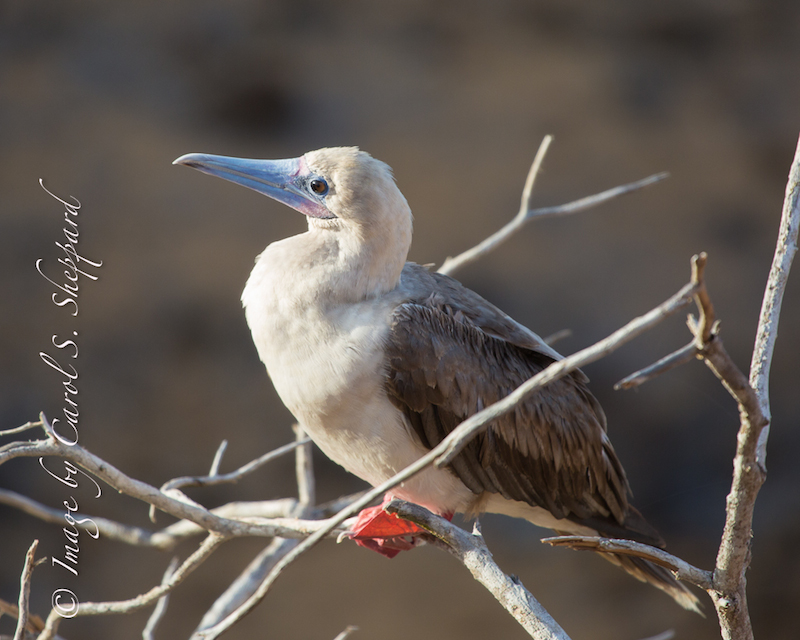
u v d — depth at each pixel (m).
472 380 5.61
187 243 18.72
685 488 16.77
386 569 15.30
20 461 15.03
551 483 6.07
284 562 3.37
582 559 15.87
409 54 22.86
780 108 22.81
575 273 19.36
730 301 19.58
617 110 22.28
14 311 16.94
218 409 16.80
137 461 15.82
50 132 19.61
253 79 21.55
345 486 16.20
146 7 21.92
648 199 20.91
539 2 23.81
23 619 4.02
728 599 3.46
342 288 5.36
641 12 23.91
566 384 6.19
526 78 22.66
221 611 6.28
